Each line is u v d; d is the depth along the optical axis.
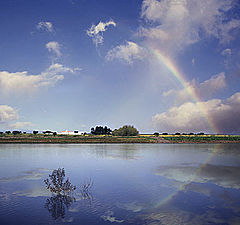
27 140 78.62
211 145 64.50
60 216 9.03
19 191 12.98
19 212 9.43
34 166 23.02
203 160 27.64
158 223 8.38
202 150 44.09
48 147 52.78
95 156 32.22
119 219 8.73
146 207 10.19
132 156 32.41
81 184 14.81
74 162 25.95
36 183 15.12
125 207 10.14
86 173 18.86
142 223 8.36
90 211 9.62
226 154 35.59
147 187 13.92
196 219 8.79
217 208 10.08
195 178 16.75
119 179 16.34
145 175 17.91
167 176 17.44
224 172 19.25
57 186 12.66
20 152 38.88
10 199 11.34
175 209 9.88
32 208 9.92
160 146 58.12
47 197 11.74
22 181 15.77
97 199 11.37
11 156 32.34
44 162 25.89
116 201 11.02
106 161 26.58
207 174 18.33
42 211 9.56
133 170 20.38
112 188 13.64
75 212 9.49
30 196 11.90
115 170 20.33
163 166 22.64
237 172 19.27
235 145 64.00
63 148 49.16
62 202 10.89
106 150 43.25
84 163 25.02
